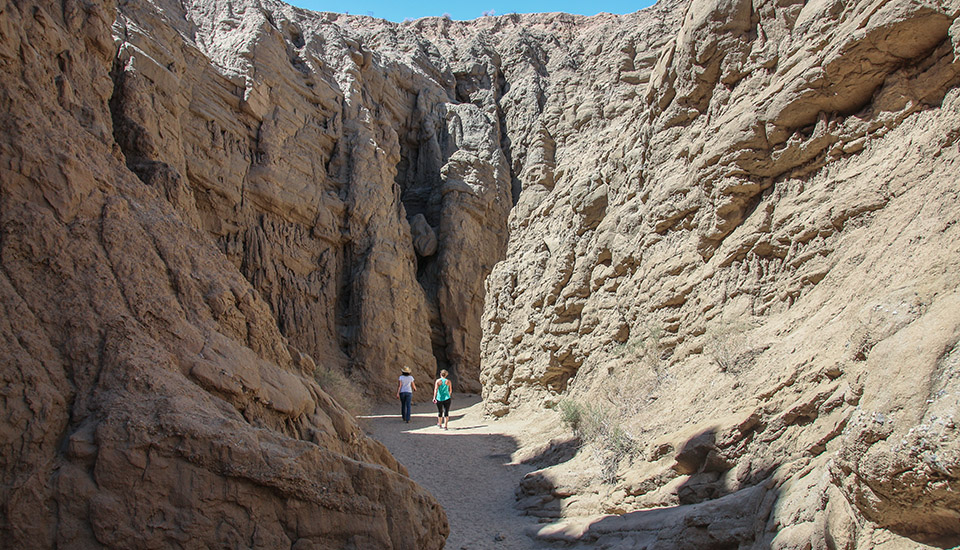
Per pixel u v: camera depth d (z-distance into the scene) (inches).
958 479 110.3
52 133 186.5
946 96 236.8
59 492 150.6
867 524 132.0
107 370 167.6
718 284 314.5
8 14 190.7
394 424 579.8
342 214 848.9
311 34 948.0
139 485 156.4
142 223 203.2
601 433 334.0
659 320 354.0
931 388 119.7
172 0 810.8
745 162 313.9
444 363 958.4
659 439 266.2
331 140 872.9
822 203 271.3
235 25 814.5
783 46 321.7
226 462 166.1
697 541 191.2
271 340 233.3
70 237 179.2
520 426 483.5
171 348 186.9
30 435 154.0
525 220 672.4
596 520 263.0
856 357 169.2
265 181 741.3
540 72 1227.9
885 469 120.2
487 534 283.9
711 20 360.2
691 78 381.4
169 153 590.9
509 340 568.7
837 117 282.2
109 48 248.5
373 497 192.9
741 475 215.3
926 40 248.7
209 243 231.9
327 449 196.1
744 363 261.9
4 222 169.2
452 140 1099.9
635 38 1063.0
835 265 252.8
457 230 991.0
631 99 1002.1
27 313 164.9
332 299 804.6
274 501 173.5
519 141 1127.6
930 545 119.8
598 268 458.0
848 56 268.2
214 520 162.9
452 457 420.8
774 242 289.9
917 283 177.5
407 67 1120.8
